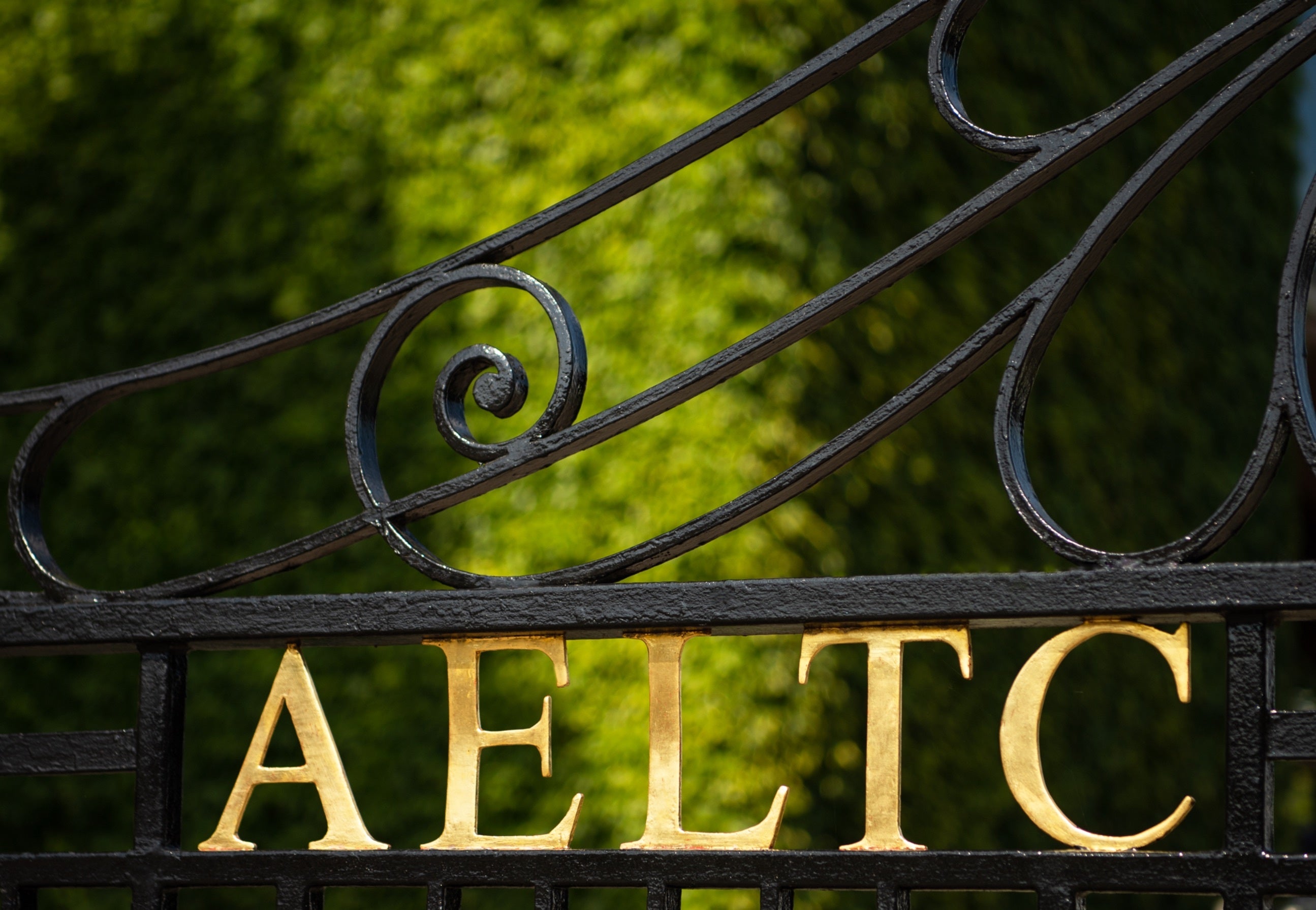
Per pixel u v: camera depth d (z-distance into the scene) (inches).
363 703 163.6
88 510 180.7
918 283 168.9
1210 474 220.1
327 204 176.4
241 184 181.3
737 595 52.6
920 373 164.7
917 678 164.2
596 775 151.3
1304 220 49.6
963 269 175.5
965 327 172.9
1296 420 48.0
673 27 161.2
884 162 165.2
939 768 163.5
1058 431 191.0
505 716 155.9
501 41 169.8
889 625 51.6
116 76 190.2
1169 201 221.3
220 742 168.4
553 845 53.6
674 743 53.1
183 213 183.8
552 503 157.8
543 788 153.6
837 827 148.2
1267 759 47.5
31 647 59.6
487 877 53.7
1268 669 47.8
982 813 167.2
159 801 57.8
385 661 164.2
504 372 57.0
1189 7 226.7
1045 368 192.5
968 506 170.2
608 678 153.5
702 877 51.9
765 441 151.3
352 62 177.6
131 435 181.0
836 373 156.3
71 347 186.4
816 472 53.8
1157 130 217.8
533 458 56.0
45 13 194.5
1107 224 51.8
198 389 179.2
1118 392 203.8
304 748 56.4
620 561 54.6
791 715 147.9
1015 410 52.4
